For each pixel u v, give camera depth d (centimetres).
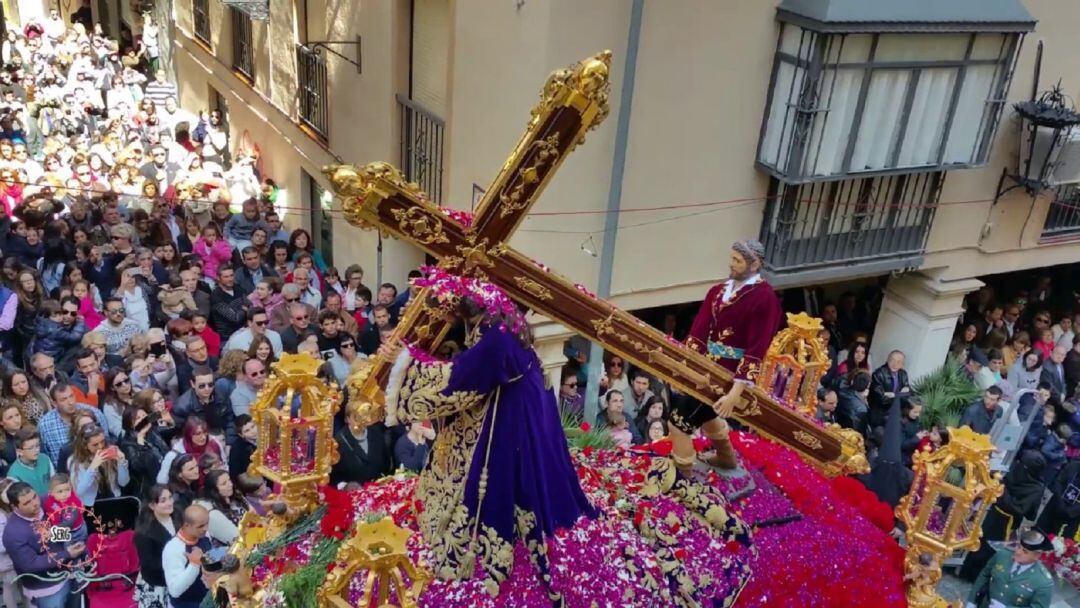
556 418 414
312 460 430
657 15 887
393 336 393
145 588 652
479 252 377
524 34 880
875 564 472
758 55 949
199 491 689
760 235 1041
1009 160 1142
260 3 1369
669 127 942
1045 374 1248
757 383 529
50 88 1789
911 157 1012
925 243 1127
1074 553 945
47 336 934
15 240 1097
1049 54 1102
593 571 404
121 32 2409
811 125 934
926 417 1137
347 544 340
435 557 395
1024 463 936
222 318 1045
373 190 353
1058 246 1246
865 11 895
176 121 1794
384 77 1155
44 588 655
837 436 480
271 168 1588
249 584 395
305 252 1142
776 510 476
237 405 839
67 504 670
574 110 363
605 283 972
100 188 1307
